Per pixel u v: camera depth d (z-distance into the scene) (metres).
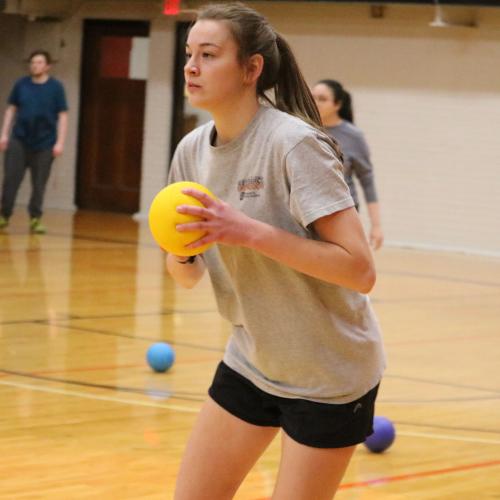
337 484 7.35
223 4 7.18
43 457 11.87
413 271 33.47
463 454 12.91
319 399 7.20
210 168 7.29
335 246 6.80
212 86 6.97
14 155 37.22
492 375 17.98
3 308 21.95
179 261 7.76
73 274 27.72
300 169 6.79
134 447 12.45
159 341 19.34
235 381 7.63
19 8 47.06
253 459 7.68
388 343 20.64
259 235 6.65
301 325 7.18
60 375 16.16
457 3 38.22
